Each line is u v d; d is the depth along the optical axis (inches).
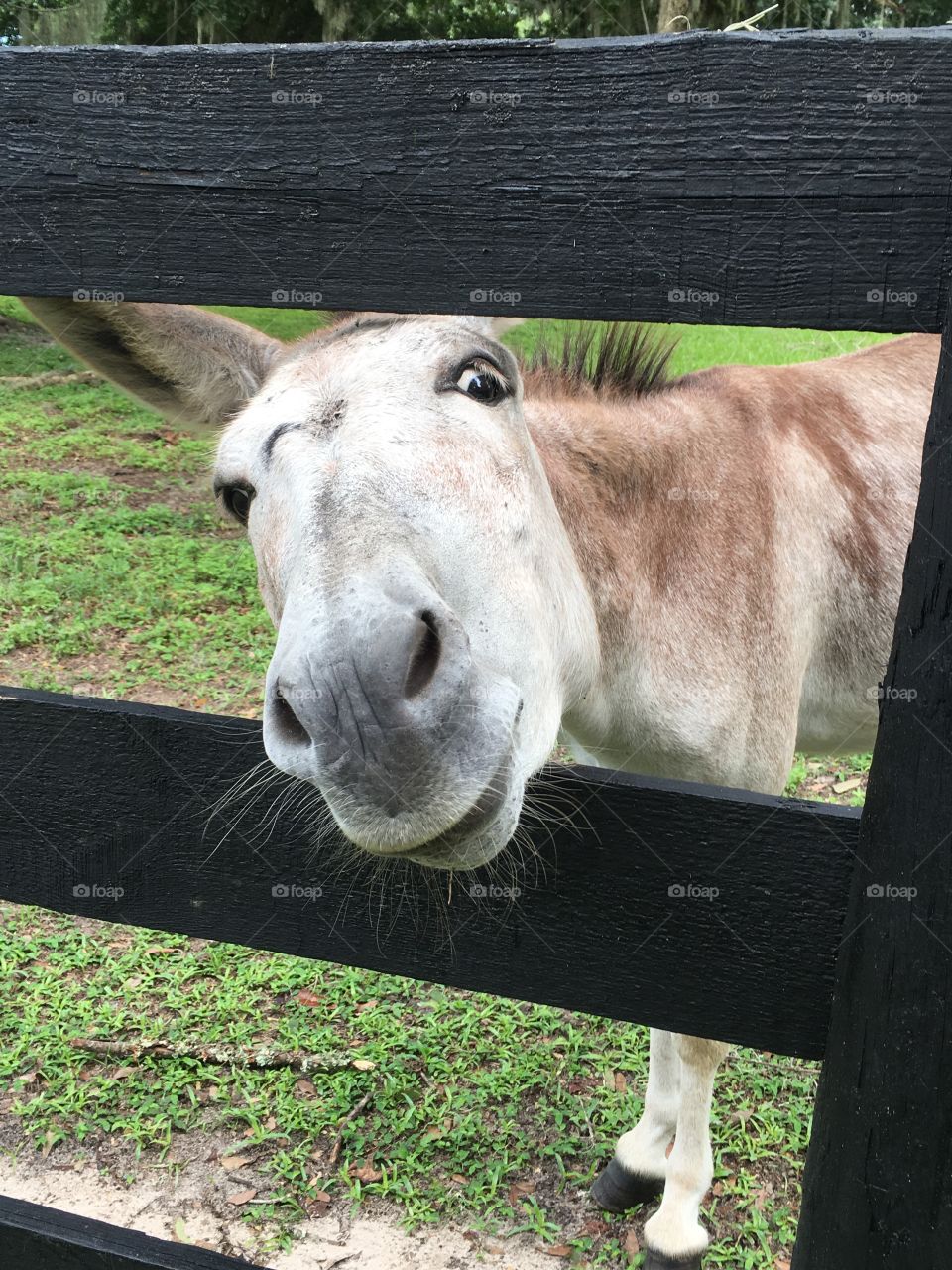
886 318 38.3
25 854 56.9
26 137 46.7
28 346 449.4
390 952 53.1
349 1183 105.7
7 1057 121.5
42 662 217.9
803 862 45.4
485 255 42.5
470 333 63.7
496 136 41.2
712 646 89.7
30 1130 112.7
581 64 39.6
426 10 461.4
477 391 62.4
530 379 95.7
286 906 53.8
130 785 54.1
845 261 38.3
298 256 44.6
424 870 51.3
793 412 102.9
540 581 64.1
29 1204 60.7
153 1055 122.2
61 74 45.5
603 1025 125.0
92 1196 105.0
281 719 48.1
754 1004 48.0
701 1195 97.4
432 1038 122.9
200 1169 108.3
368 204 43.3
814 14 372.5
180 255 46.2
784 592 94.7
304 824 51.9
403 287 43.8
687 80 38.5
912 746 40.0
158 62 44.2
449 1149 109.7
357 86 42.1
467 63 40.8
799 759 178.4
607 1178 103.3
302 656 46.3
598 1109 114.6
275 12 481.1
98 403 394.6
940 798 39.6
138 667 214.8
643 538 87.9
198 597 248.1
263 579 62.1
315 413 58.0
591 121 40.0
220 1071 120.1
